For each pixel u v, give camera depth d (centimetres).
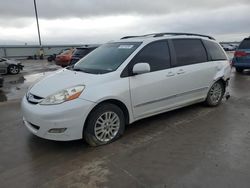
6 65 1580
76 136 397
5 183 328
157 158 383
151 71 480
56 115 380
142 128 499
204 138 452
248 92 815
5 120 565
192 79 552
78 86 403
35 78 1388
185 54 548
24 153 406
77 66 509
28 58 3491
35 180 333
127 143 435
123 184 321
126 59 457
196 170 348
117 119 437
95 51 553
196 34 602
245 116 567
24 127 518
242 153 395
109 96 415
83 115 394
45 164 372
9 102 750
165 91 499
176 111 599
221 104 661
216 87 627
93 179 333
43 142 443
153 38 507
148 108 481
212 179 327
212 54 613
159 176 336
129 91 442
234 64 1287
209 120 541
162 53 506
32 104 409
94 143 417
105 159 383
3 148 424
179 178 330
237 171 345
